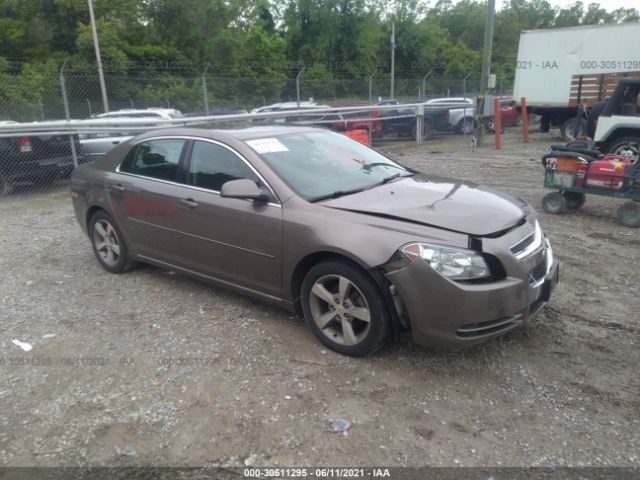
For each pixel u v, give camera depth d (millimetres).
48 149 9875
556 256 5539
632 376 3273
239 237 3932
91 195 5215
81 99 22859
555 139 17797
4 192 9820
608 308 4238
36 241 6730
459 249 3096
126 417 2984
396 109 16125
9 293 4910
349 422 2885
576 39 16500
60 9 39125
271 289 3877
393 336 3418
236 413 2984
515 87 18219
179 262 4555
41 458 2693
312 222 3514
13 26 36969
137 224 4793
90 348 3787
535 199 8172
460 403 3037
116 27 39688
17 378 3426
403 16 56094
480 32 73688
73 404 3127
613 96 9852
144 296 4711
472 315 3057
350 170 4234
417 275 3088
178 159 4469
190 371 3432
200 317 4227
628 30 15594
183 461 2641
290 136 4453
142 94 22219
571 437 2744
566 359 3482
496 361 3463
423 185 4066
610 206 7734
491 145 16312
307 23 49906
